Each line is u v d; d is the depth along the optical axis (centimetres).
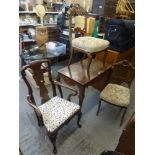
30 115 201
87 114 210
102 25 284
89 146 166
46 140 169
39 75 160
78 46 193
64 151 159
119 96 187
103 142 172
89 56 188
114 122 200
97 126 192
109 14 281
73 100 234
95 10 287
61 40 325
